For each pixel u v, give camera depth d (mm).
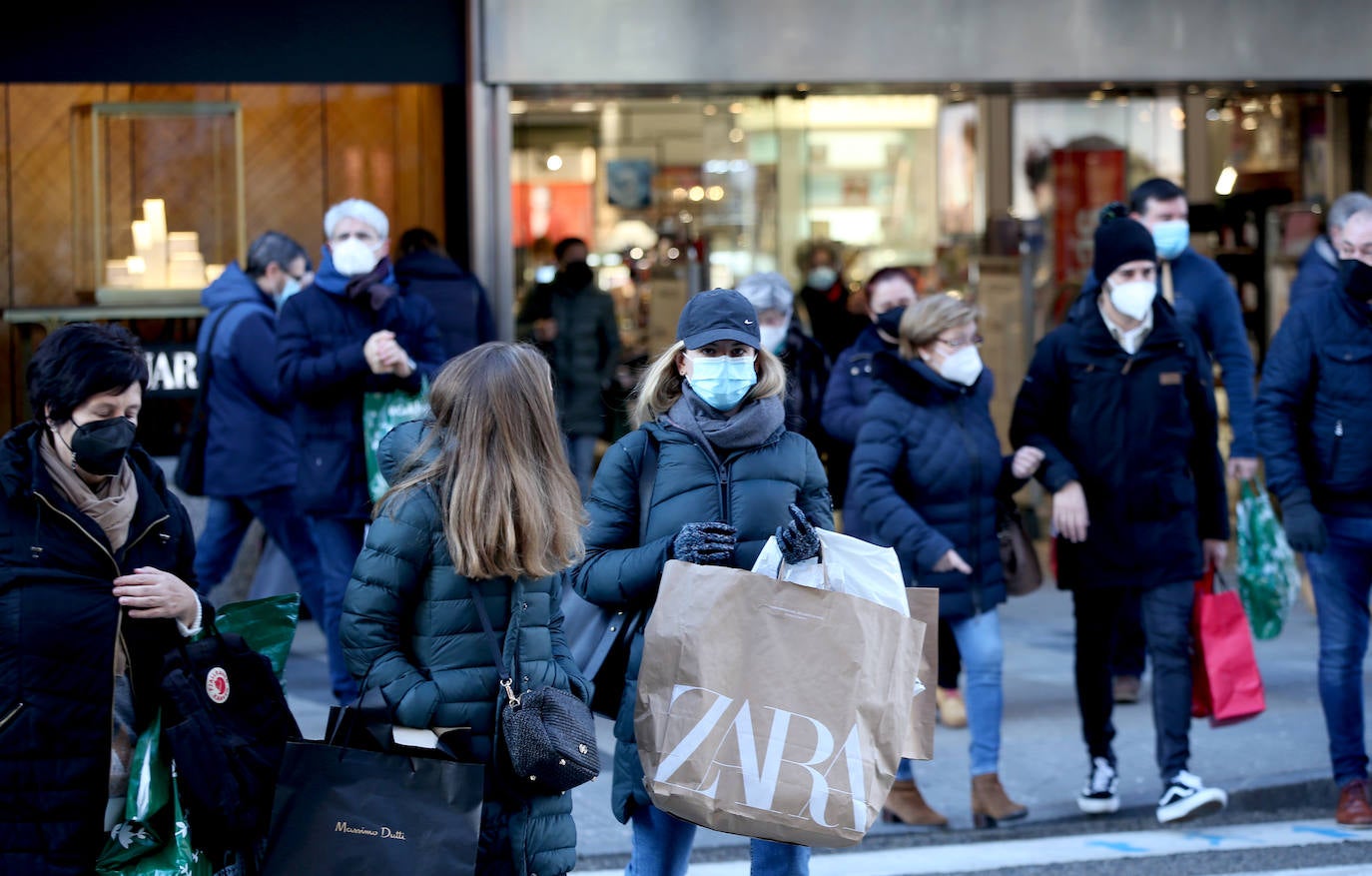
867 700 4996
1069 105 13211
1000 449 8156
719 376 5609
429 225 12031
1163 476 7996
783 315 9141
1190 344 8219
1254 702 8016
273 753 4773
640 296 12633
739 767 4969
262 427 10273
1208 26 11852
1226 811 8680
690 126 12656
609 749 9680
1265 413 8094
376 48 11055
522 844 4574
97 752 4590
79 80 10680
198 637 4809
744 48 11367
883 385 8016
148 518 4793
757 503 5602
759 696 4988
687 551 5207
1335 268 10648
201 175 12266
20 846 4527
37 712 4523
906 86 11859
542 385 4723
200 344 10336
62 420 4633
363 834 4355
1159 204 9664
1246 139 13414
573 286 12336
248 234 12305
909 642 5133
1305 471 8156
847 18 11484
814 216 13102
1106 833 8156
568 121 12242
